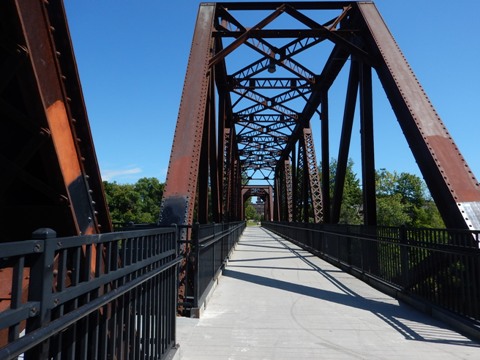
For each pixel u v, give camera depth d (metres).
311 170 23.58
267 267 12.22
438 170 7.71
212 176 14.91
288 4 12.55
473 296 5.33
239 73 18.81
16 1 2.34
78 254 2.15
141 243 3.35
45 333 1.65
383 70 10.20
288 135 32.97
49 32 2.76
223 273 10.83
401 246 7.70
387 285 8.24
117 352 2.85
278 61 14.59
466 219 7.00
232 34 12.27
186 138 9.23
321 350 4.75
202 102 10.01
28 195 3.14
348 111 13.67
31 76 2.55
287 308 6.95
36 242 1.69
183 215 8.08
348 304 7.30
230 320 6.12
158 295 3.85
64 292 1.94
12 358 1.41
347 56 15.11
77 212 3.12
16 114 2.67
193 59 10.74
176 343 4.62
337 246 12.69
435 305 6.38
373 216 10.88
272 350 4.74
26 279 2.61
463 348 4.80
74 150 3.10
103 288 2.63
